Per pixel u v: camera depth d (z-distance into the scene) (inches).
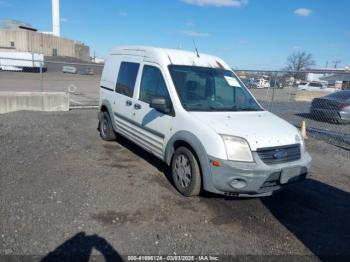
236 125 168.9
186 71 204.2
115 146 273.9
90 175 201.3
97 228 139.5
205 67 216.4
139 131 222.7
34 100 448.8
